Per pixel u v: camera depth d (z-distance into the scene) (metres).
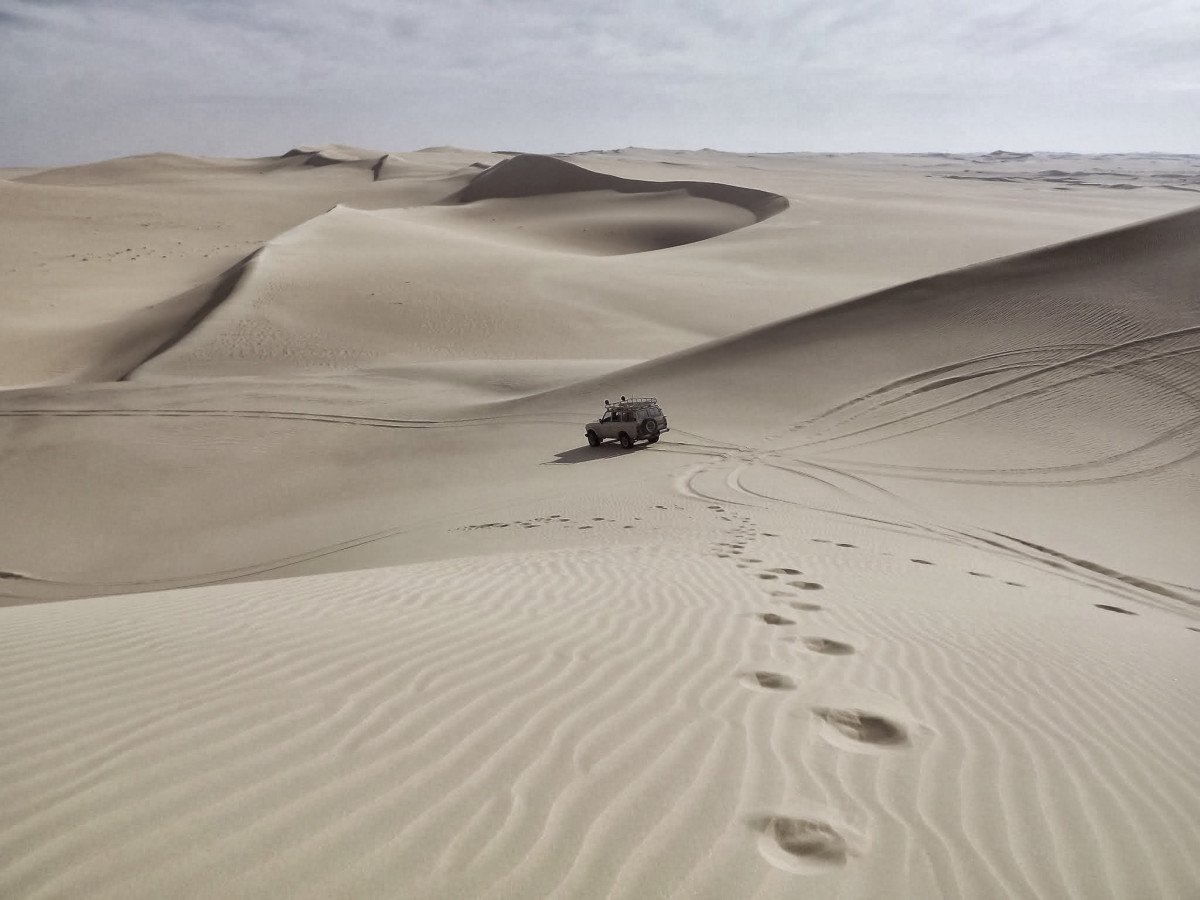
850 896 2.65
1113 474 18.80
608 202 114.19
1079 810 3.36
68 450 27.03
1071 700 4.86
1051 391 23.30
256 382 35.75
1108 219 90.56
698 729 3.94
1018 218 89.94
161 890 2.48
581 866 2.73
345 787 3.17
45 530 21.44
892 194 118.62
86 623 5.62
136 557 19.59
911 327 28.67
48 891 2.46
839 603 7.14
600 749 3.66
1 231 87.00
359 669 4.57
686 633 5.70
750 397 26.86
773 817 3.12
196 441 27.88
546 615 6.07
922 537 14.02
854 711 4.31
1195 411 20.95
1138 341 24.58
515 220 105.12
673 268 65.06
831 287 60.16
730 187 109.50
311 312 48.59
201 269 78.75
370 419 29.94
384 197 145.00
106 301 63.09
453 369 37.91
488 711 4.04
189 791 3.08
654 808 3.14
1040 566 12.66
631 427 23.62
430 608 6.21
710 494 17.62
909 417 23.58
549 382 34.84
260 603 6.38
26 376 45.06
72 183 159.25
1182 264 27.50
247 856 2.67
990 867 2.87
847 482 19.08
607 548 10.74
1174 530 15.60
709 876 2.71
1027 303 28.00
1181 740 4.38
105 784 3.12
